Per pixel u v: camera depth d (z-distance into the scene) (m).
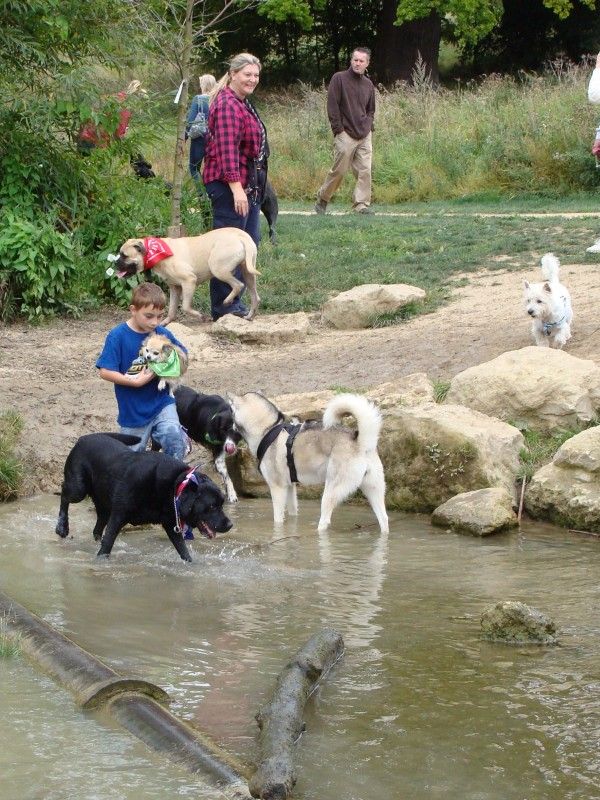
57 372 13.78
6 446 12.42
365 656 9.35
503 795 6.93
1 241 15.08
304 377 13.34
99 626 10.17
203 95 16.92
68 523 11.57
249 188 14.95
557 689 8.58
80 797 6.82
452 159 22.05
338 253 16.53
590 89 15.00
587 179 20.38
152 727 7.74
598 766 7.30
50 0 15.59
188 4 15.95
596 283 14.55
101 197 16.20
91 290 15.73
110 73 16.77
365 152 19.38
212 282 14.85
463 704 8.30
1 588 10.69
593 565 10.97
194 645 9.66
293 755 7.41
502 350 13.31
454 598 10.57
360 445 11.55
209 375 13.52
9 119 15.76
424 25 36.00
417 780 7.13
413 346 13.66
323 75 39.88
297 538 11.48
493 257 15.84
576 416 12.20
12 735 7.71
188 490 10.99
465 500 11.63
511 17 38.44
